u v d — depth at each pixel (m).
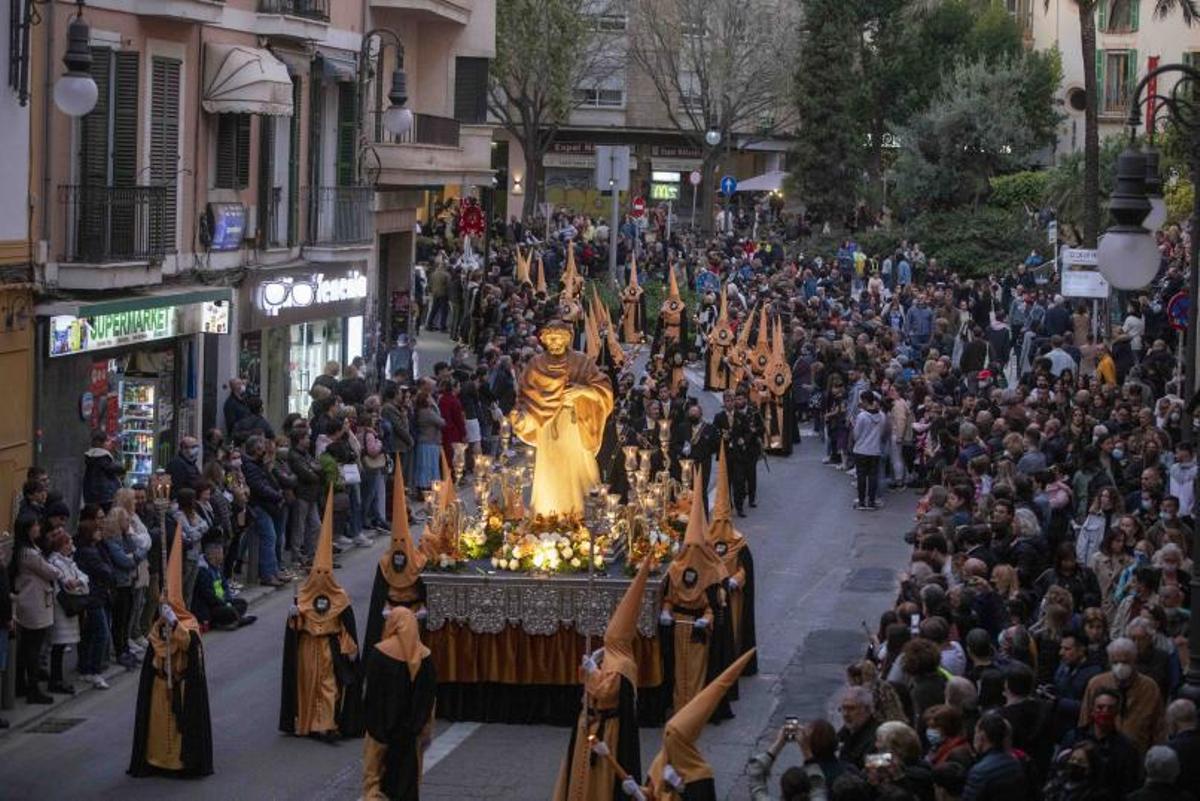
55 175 27.14
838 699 21.61
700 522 20.41
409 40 45.22
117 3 28.77
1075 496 25.36
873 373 38.56
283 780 18.42
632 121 92.25
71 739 19.78
